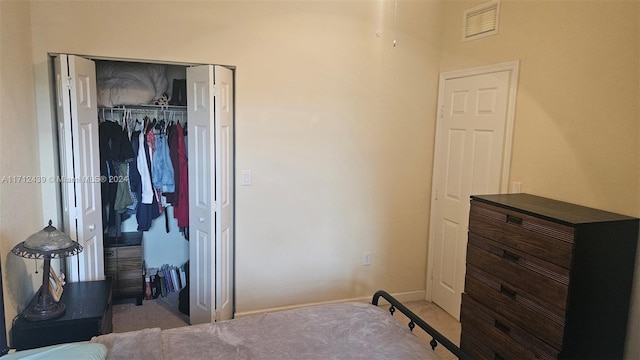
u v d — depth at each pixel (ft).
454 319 11.21
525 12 8.83
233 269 10.62
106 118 11.16
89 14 8.84
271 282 10.96
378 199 11.73
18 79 7.58
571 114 7.80
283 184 10.76
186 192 11.27
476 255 8.34
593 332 6.51
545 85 8.37
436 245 12.05
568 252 6.23
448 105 11.44
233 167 10.32
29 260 7.79
